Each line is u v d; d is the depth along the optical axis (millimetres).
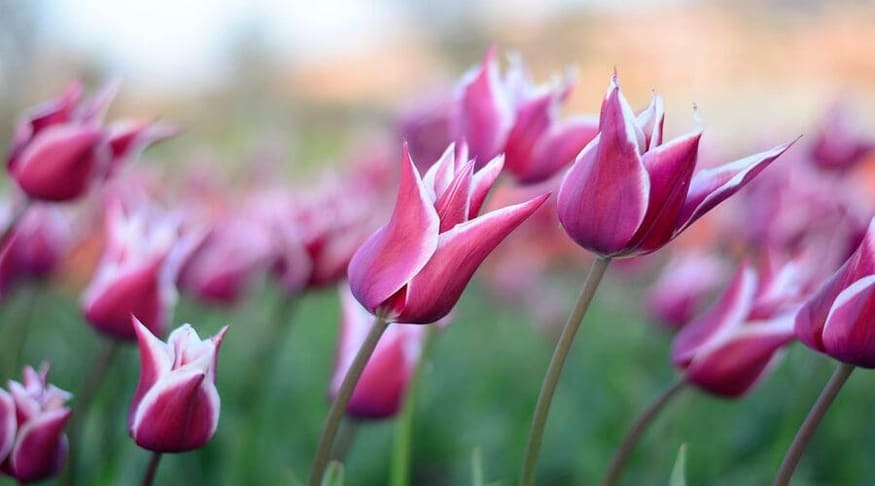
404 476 1126
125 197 1538
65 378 1630
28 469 984
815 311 932
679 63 7148
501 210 888
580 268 2477
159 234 1116
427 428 1715
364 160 2234
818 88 6562
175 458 1388
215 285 1375
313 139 5102
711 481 1518
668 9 8258
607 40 7652
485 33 7918
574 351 2145
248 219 1430
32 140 1132
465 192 898
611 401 1794
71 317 1880
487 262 2295
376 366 1077
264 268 1390
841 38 7695
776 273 1050
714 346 1036
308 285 1247
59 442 991
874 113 4992
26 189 1133
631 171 888
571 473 1629
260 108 6117
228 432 1482
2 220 1236
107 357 1142
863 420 1713
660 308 1479
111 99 1147
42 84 5574
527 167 1084
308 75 7273
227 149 4109
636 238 896
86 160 1130
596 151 896
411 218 894
